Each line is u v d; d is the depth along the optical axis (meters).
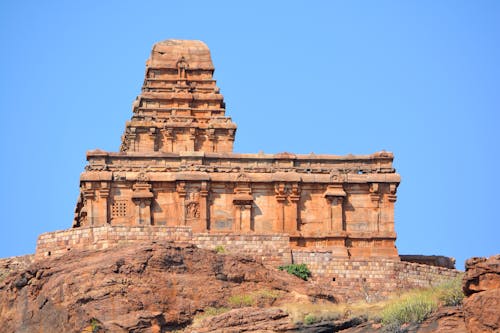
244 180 126.62
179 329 100.38
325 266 115.00
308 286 107.56
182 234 113.44
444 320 93.94
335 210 127.06
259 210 126.88
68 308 100.38
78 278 101.44
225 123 142.88
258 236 114.94
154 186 126.06
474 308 89.25
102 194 125.00
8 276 107.12
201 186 125.81
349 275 114.94
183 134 142.12
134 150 141.00
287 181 126.88
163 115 144.38
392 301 101.75
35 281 104.25
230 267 104.94
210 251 105.31
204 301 102.25
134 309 99.69
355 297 111.00
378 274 114.94
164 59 147.88
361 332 96.06
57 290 101.81
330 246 126.00
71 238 112.50
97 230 112.00
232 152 141.88
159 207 125.75
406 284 115.00
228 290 103.88
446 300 97.19
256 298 103.88
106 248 107.44
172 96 145.38
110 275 101.12
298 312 99.19
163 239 112.75
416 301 97.06
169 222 125.38
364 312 99.00
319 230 126.81
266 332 97.44
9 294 105.56
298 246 126.06
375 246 126.81
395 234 127.00
